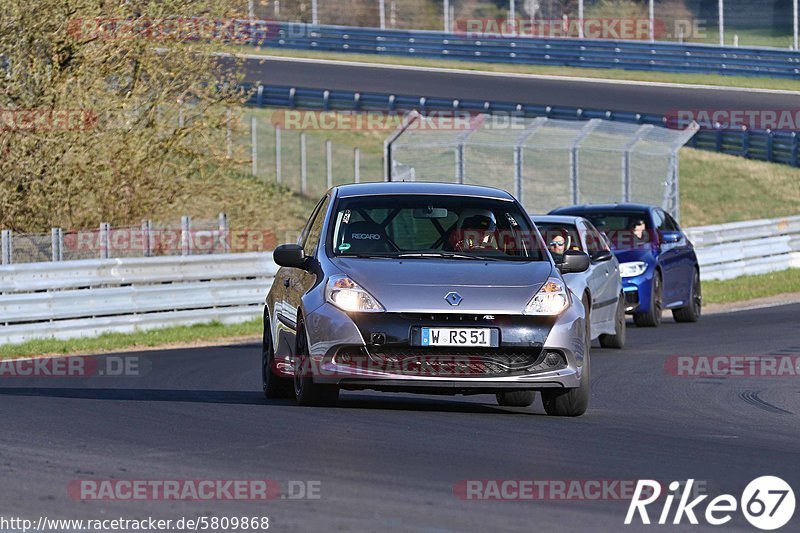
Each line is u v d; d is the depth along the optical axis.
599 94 137.38
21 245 59.28
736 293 79.81
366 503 19.14
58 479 20.95
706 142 133.75
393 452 23.84
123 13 73.94
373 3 173.50
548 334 28.30
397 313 28.02
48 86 72.88
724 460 23.91
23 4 70.56
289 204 102.50
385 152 87.38
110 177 75.75
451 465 22.55
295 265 30.69
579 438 26.28
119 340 54.50
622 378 40.31
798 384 38.91
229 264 64.12
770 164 128.75
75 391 35.50
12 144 72.44
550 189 108.75
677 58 150.25
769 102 134.75
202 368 43.25
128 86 78.19
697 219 116.38
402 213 31.56
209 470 21.80
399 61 159.75
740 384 38.88
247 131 81.38
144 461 22.67
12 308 53.22
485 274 29.20
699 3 165.38
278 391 33.31
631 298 58.66
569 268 31.88
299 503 19.09
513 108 124.31
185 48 77.25
